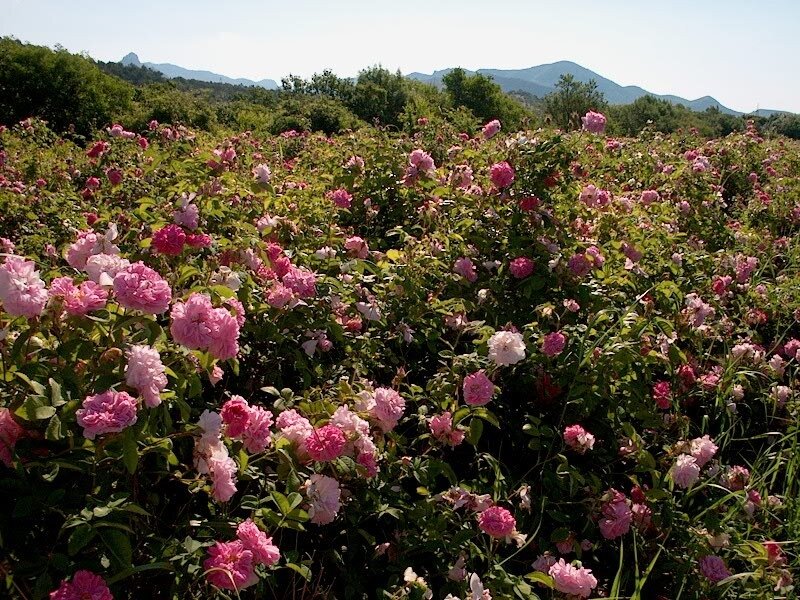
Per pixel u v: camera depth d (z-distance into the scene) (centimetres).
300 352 260
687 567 260
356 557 221
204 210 335
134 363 155
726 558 274
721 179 779
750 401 393
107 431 146
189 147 555
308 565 200
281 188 459
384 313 312
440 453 277
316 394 238
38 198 476
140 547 166
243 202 385
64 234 390
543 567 243
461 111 774
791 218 666
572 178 407
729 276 482
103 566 148
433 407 285
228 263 279
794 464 314
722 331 423
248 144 624
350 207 459
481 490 259
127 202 443
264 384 263
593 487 267
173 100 2747
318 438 192
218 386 255
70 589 132
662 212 529
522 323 346
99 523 141
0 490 150
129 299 164
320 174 524
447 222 396
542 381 298
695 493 312
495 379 305
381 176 461
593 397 291
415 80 5866
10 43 2725
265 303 258
